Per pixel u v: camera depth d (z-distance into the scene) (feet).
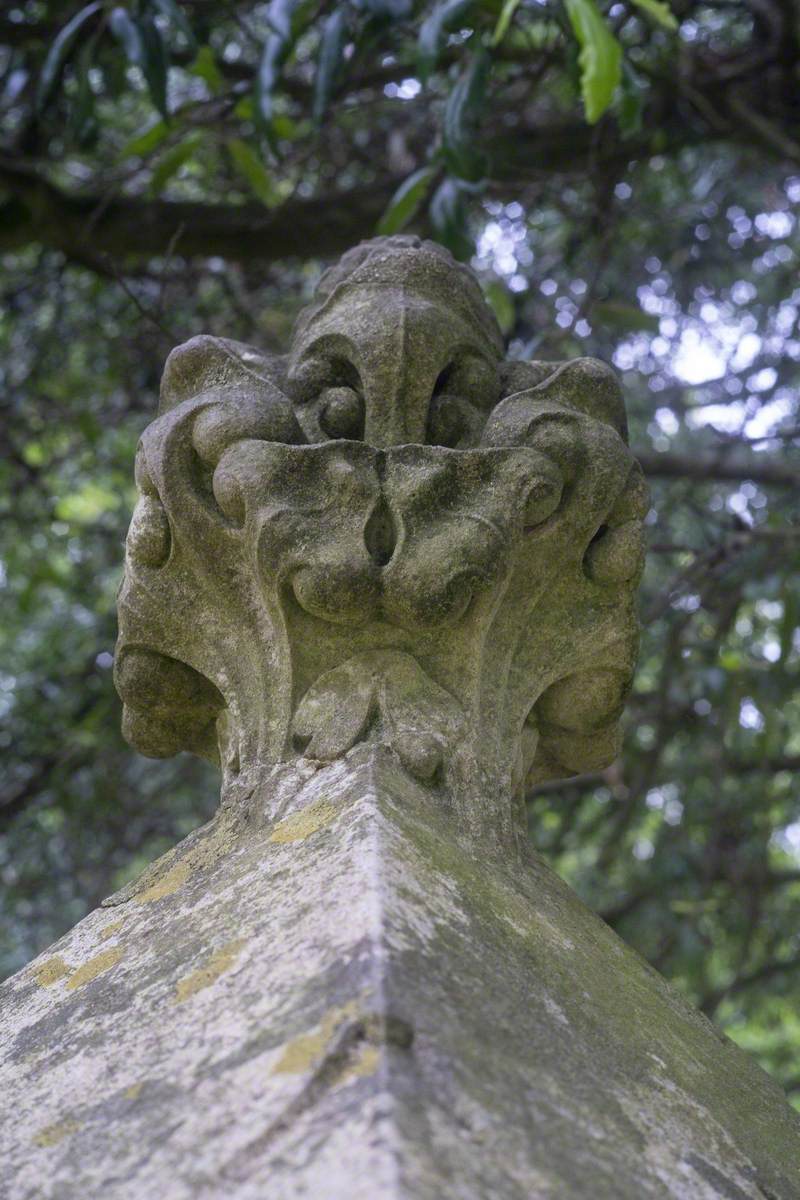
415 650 6.28
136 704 6.83
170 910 5.54
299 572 6.07
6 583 19.62
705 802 18.35
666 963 19.04
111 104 17.13
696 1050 5.52
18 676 19.89
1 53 16.71
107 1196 3.74
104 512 20.47
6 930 20.43
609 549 6.65
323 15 13.83
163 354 17.04
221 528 6.39
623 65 10.85
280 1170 3.44
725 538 14.43
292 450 6.27
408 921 4.53
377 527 6.23
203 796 19.81
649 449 18.72
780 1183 4.75
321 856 5.12
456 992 4.26
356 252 7.66
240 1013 4.31
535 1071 4.15
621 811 18.47
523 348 13.56
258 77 10.93
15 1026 5.17
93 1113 4.20
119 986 5.05
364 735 6.03
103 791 18.63
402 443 6.66
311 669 6.27
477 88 10.93
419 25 12.20
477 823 5.90
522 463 6.37
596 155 14.76
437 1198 3.21
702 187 17.69
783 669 14.67
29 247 17.39
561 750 7.00
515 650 6.52
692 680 16.21
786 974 20.24
